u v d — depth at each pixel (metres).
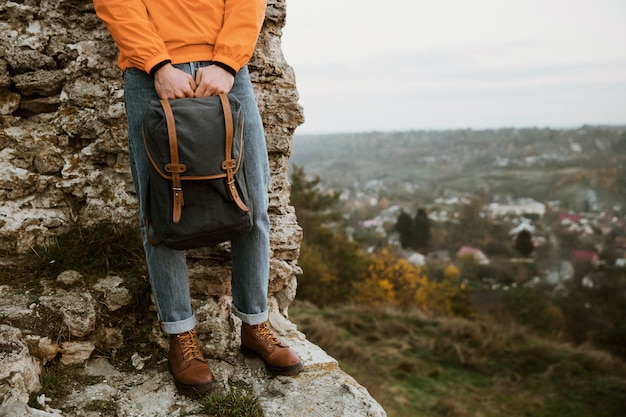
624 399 13.76
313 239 27.23
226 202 1.40
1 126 1.98
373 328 18.08
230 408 1.49
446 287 29.12
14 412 1.32
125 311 1.88
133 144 1.54
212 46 1.52
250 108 1.58
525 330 19.03
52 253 1.96
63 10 1.99
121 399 1.57
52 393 1.55
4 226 1.95
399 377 14.48
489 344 16.94
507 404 13.52
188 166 1.33
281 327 2.06
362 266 28.53
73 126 2.02
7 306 1.68
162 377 1.67
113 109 2.01
